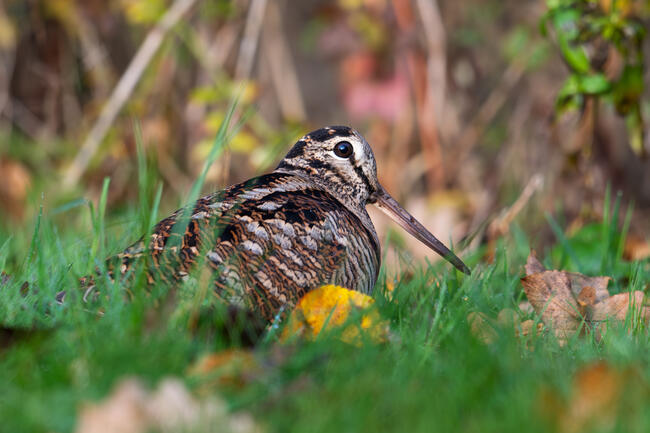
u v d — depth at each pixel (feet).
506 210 41.09
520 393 16.78
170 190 56.44
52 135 57.93
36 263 25.67
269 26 59.36
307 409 16.17
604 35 38.40
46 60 57.98
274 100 61.41
